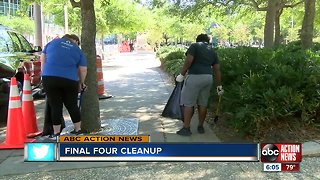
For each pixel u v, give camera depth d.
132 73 17.61
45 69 5.80
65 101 5.96
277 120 5.83
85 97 6.28
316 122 5.99
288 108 5.72
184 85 6.16
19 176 4.58
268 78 6.03
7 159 5.16
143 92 11.19
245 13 24.20
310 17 10.76
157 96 10.42
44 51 5.91
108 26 25.19
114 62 27.66
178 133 6.21
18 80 7.75
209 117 7.34
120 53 51.06
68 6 22.25
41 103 9.30
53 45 5.84
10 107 5.71
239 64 7.00
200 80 6.04
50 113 6.07
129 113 8.01
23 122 5.81
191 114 6.16
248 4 21.39
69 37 5.99
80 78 6.00
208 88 6.25
